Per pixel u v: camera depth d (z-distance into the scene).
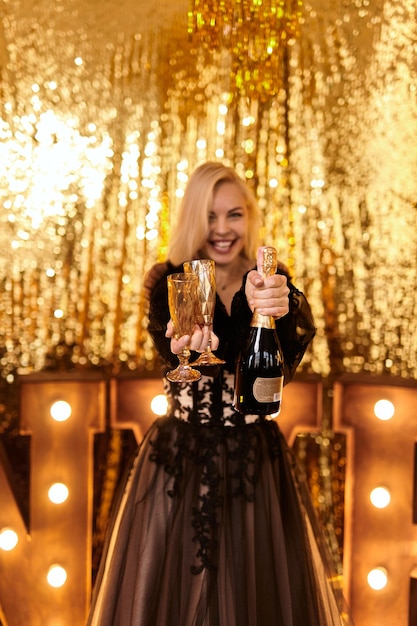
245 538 1.90
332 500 2.98
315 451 2.99
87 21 2.86
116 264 2.96
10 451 2.87
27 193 2.87
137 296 2.98
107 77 2.91
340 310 2.95
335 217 2.95
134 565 1.93
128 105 2.94
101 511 2.94
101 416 2.59
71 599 2.54
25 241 2.88
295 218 2.98
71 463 2.56
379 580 2.50
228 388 1.99
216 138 2.99
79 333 2.94
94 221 2.94
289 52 2.92
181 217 2.25
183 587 1.86
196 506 1.92
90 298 2.95
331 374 2.96
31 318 2.90
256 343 1.76
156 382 2.64
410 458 2.48
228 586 1.84
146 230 2.98
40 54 2.84
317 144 2.95
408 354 2.88
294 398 2.63
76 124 2.90
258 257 1.67
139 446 2.17
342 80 2.90
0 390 2.87
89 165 2.93
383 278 2.90
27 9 2.79
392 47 2.82
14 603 2.49
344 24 2.87
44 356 2.91
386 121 2.86
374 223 2.90
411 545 2.48
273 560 1.93
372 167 2.89
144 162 2.97
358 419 2.55
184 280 1.63
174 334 1.67
